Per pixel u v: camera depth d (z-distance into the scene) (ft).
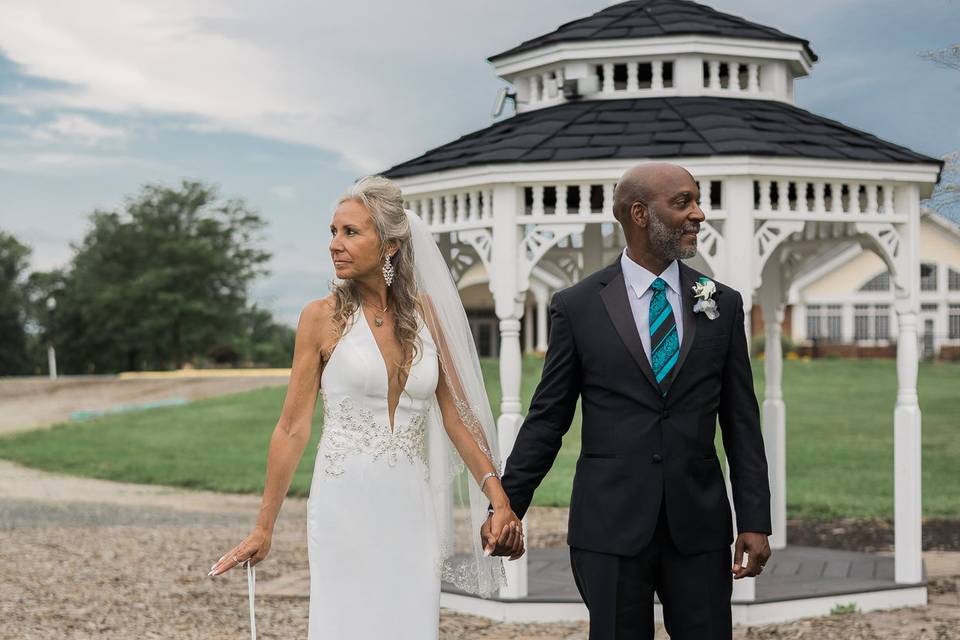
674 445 12.09
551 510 41.09
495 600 21.88
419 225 13.67
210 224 163.94
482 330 141.59
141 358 169.68
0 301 180.24
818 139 21.77
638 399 12.17
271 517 12.84
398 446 12.94
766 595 21.62
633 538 12.01
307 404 12.95
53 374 165.07
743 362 12.55
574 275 32.24
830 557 26.50
